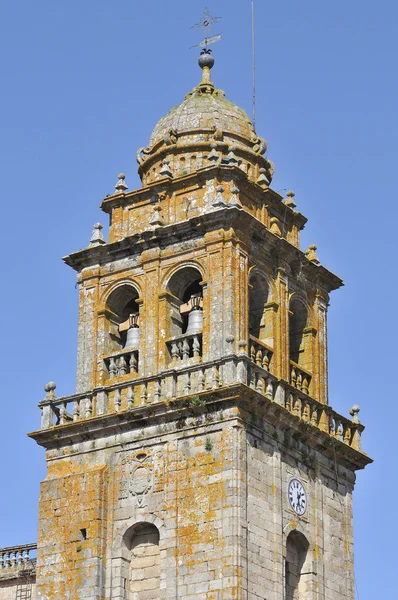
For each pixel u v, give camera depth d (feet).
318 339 438.40
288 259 432.66
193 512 384.47
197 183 429.38
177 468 391.45
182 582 379.14
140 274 424.05
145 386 404.98
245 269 412.16
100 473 401.29
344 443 423.23
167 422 397.80
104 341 422.82
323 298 446.19
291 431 406.62
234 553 374.22
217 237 411.34
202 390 392.47
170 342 411.13
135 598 389.60
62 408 416.46
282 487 398.42
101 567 392.88
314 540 406.62
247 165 446.19
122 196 440.45
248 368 395.75
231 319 401.90
